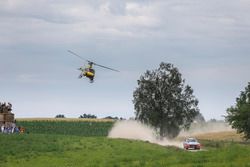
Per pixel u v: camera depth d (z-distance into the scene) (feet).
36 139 431.02
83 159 333.21
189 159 273.33
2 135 449.48
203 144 526.57
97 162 312.50
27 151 376.07
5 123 545.44
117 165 283.59
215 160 266.77
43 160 337.31
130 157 321.11
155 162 275.80
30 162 333.01
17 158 350.64
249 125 551.18
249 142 583.99
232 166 234.58
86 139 437.99
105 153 356.18
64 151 374.63
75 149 382.22
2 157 353.10
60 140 428.97
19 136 444.96
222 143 535.19
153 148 383.65
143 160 299.79
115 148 381.60
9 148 387.14
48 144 404.98
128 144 404.98
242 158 260.01
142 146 393.29
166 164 266.16
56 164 317.22
